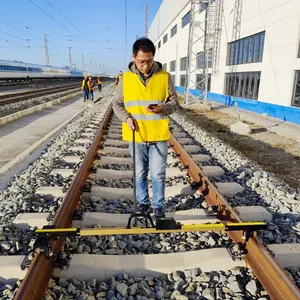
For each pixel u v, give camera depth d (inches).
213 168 222.1
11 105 653.3
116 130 378.6
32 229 134.3
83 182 178.7
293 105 531.5
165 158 130.0
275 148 339.0
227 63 830.5
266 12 598.9
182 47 1363.2
